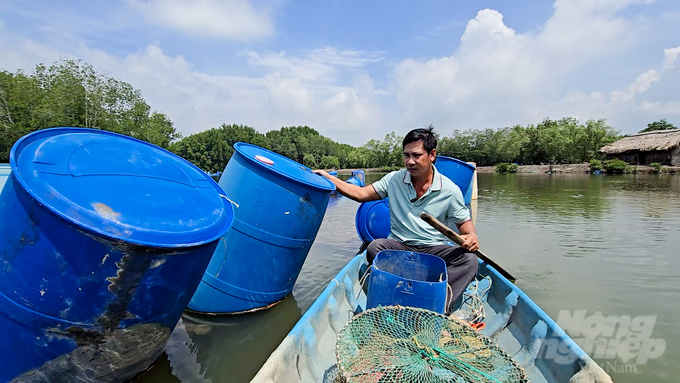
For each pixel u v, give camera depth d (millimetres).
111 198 2080
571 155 46875
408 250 2965
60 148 2250
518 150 49531
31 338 1999
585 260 6406
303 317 2303
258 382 1593
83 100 27922
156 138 35125
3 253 1935
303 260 4125
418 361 1703
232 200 3574
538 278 5508
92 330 2078
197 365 3281
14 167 1873
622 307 4527
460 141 54281
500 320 2902
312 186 3598
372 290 2363
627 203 13398
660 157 34219
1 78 25031
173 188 2521
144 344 2391
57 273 1907
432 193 3000
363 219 7090
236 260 3639
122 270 1988
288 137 80875
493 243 7598
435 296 2203
